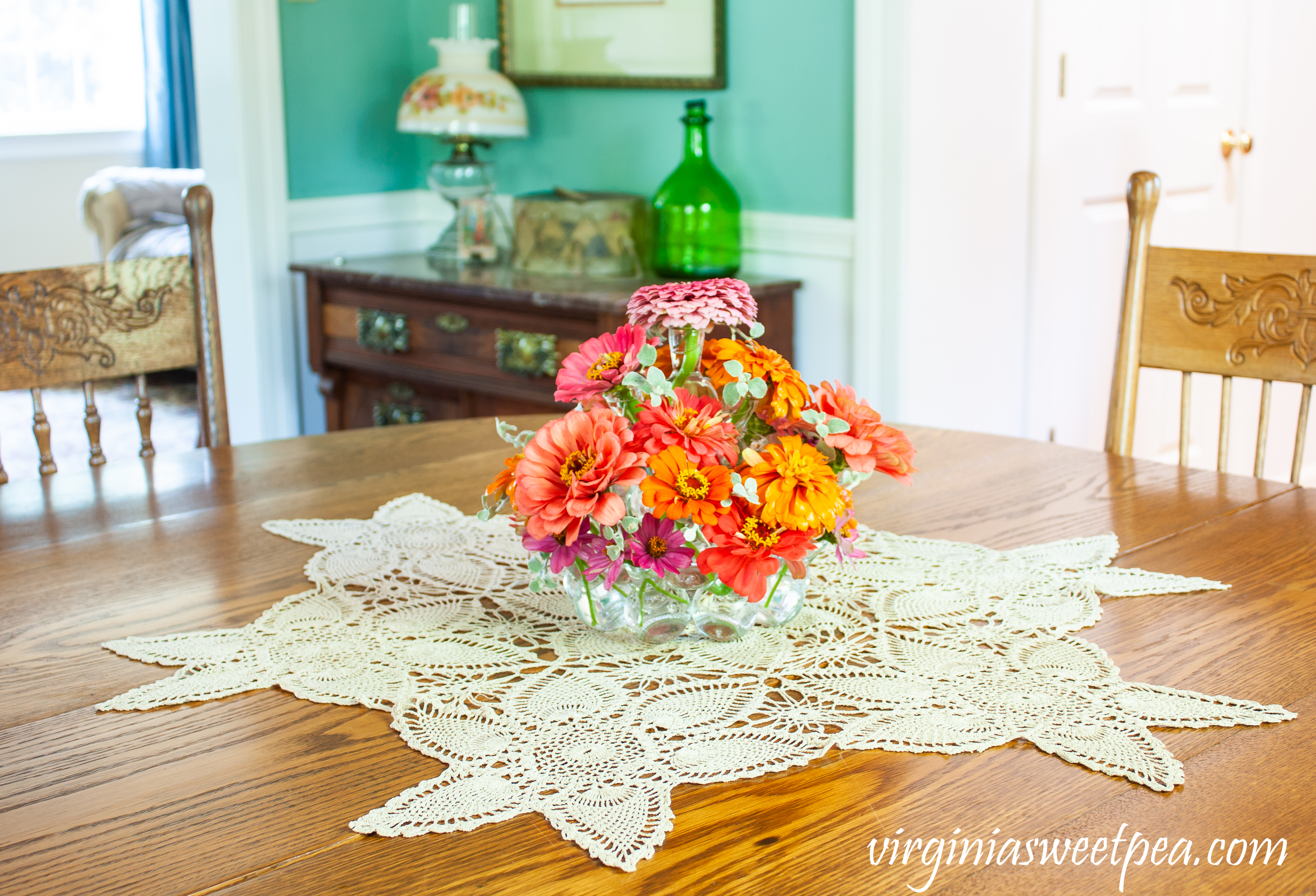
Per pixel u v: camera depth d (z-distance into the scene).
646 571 0.87
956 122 2.56
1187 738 0.78
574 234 2.79
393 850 0.67
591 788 0.72
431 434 1.60
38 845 0.67
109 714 0.83
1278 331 1.47
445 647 0.93
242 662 0.91
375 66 3.25
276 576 1.09
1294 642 0.92
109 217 5.24
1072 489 1.34
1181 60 3.00
